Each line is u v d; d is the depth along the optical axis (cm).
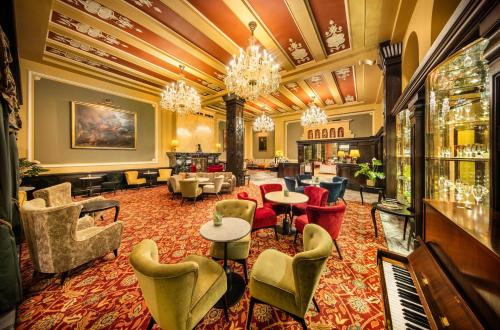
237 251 209
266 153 1350
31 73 532
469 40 159
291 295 136
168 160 893
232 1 327
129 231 343
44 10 336
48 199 315
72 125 606
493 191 118
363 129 959
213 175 680
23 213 196
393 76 424
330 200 439
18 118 281
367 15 345
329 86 729
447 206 126
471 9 128
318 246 136
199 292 139
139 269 111
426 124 239
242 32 403
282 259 176
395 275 138
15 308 168
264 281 145
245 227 198
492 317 72
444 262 109
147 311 171
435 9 225
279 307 141
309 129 1108
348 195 655
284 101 937
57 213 195
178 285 112
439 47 183
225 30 399
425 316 105
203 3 332
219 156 1150
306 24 375
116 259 253
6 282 163
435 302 98
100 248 233
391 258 154
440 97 225
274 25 382
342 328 152
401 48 398
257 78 384
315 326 153
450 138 225
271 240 307
